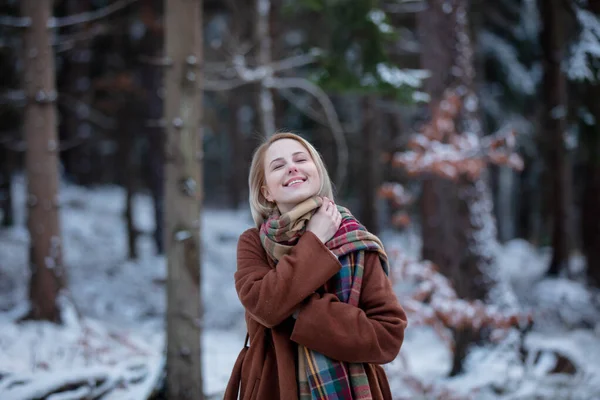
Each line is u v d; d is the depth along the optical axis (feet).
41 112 20.52
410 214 47.24
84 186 60.34
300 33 48.98
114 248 43.57
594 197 36.19
